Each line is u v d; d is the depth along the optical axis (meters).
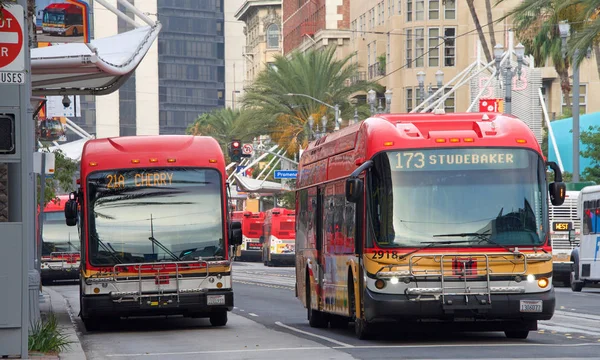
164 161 29.00
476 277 22.47
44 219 60.62
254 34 181.75
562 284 60.84
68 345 22.88
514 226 22.75
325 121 87.31
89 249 28.48
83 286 28.70
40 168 27.09
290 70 93.62
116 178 28.86
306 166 31.34
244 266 94.56
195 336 27.25
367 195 23.02
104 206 28.70
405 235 22.66
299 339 25.34
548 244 22.81
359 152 23.95
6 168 20.20
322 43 124.19
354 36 119.31
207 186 29.11
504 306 22.42
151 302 28.44
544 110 76.19
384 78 106.69
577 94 58.22
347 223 25.11
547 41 83.38
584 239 50.28
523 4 56.12
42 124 51.97
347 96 94.81
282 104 94.25
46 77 36.72
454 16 100.56
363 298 23.08
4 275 19.34
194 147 29.33
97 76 36.88
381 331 24.89
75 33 33.22
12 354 19.38
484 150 23.09
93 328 30.25
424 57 101.00
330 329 29.25
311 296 29.81
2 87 19.25
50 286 62.81
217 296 28.77
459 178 22.95
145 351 23.47
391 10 104.75
